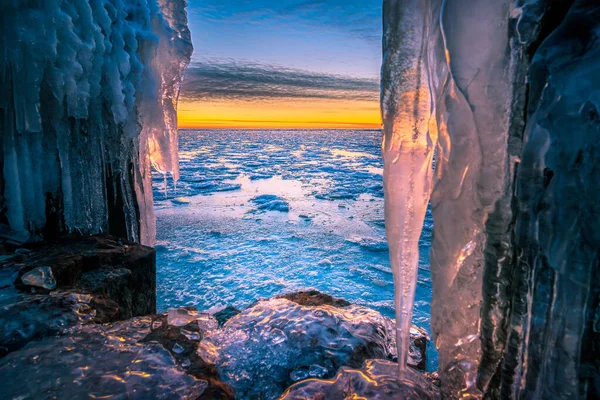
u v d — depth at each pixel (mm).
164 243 15336
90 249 3072
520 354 1023
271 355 1758
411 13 1294
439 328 1356
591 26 782
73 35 3213
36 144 3227
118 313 2246
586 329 862
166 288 10695
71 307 2109
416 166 1375
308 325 2004
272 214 22344
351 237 17391
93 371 1531
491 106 1051
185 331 1925
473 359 1254
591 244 822
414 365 1951
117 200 4293
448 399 1345
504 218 1062
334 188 33062
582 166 812
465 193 1181
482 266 1178
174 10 5035
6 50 2836
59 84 3168
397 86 1372
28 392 1383
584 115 798
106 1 3820
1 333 1777
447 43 1098
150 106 4676
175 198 26734
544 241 908
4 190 3127
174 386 1465
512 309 1035
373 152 86688
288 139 143625
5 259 2641
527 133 921
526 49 950
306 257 14148
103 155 3975
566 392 903
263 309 2248
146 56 4590
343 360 1726
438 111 1244
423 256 13805
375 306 10062
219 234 17250
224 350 1785
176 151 5484
